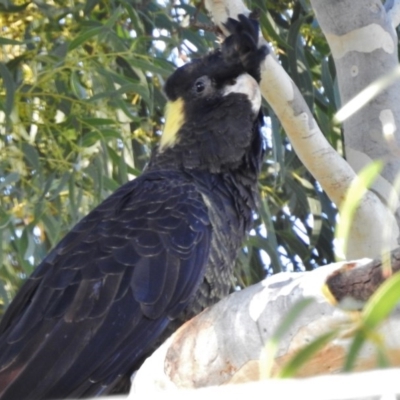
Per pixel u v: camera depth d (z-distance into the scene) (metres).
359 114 8.72
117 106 10.81
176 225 7.89
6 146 10.74
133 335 7.43
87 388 7.25
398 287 3.73
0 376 7.12
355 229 8.36
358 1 9.08
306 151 8.84
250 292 5.77
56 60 10.80
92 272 7.57
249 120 8.71
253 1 11.44
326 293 5.23
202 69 8.85
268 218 11.57
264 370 4.06
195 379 5.93
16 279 11.05
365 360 5.32
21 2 12.10
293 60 11.55
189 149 8.69
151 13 11.79
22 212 10.61
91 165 10.55
